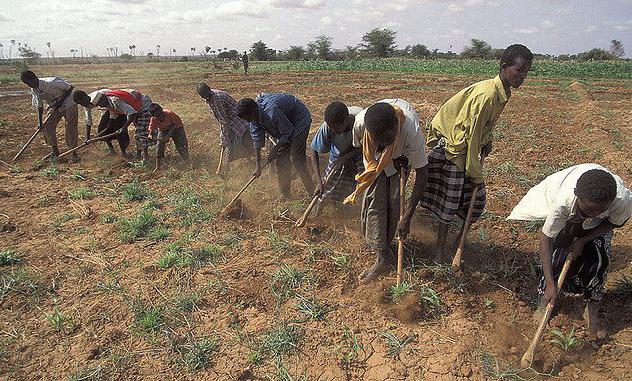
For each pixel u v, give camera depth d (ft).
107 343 10.94
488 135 12.82
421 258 14.55
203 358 10.43
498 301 12.75
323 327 11.50
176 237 15.87
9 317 11.87
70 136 24.73
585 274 11.16
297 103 17.92
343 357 10.55
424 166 12.00
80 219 17.28
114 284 13.04
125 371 10.12
